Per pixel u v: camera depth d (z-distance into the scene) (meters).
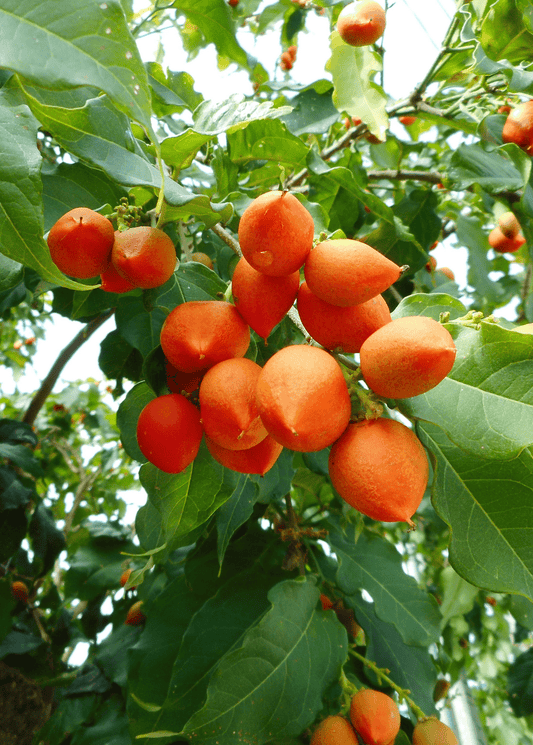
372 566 0.28
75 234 0.15
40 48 0.10
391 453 0.12
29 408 0.42
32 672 0.39
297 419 0.11
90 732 0.32
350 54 0.30
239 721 0.19
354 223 0.31
